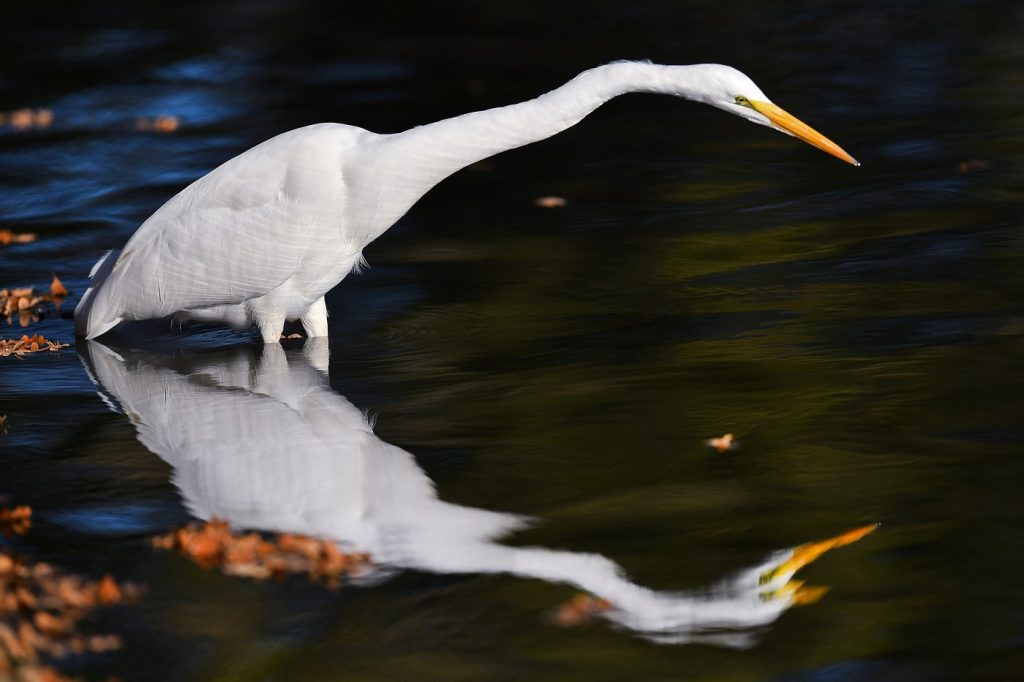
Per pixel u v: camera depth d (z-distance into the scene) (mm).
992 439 9305
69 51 27406
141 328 13070
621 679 6781
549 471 9195
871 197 15914
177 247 11734
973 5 27953
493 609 7500
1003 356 10789
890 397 10133
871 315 11992
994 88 21234
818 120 20094
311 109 22062
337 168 11242
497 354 11602
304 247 11422
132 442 10047
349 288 13797
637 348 11562
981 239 13922
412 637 7246
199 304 11875
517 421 10078
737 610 7391
